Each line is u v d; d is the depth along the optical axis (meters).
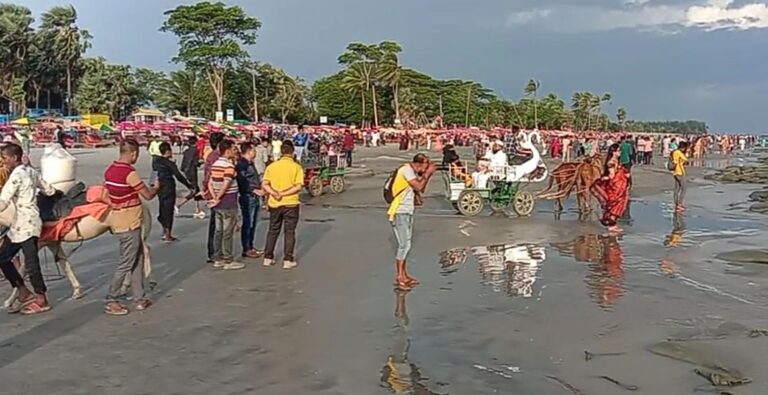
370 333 8.82
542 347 8.35
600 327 9.20
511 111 154.12
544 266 13.20
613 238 16.81
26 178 9.50
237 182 13.34
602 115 179.00
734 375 7.39
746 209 24.02
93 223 9.95
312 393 6.82
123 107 107.75
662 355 8.09
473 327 9.13
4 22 101.94
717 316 9.83
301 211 21.77
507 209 21.28
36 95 110.06
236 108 121.06
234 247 14.87
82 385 7.00
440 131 95.94
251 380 7.16
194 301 10.32
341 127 96.94
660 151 71.44
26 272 9.83
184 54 112.12
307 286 11.30
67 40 107.19
